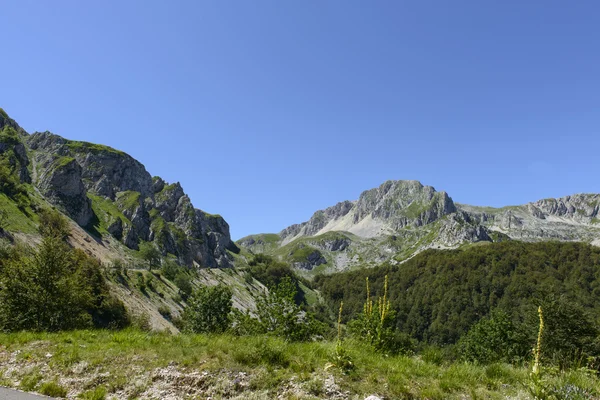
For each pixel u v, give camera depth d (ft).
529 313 96.68
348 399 26.63
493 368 32.48
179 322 298.97
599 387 26.30
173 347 40.81
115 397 29.68
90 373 34.83
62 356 39.40
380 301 44.29
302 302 59.52
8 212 323.37
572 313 83.97
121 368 35.09
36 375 35.12
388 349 41.06
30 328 78.48
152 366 34.78
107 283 264.93
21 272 83.51
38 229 336.08
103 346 43.50
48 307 83.30
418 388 28.07
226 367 32.81
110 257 431.84
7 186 388.98
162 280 412.36
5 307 79.05
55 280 85.92
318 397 26.96
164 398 28.99
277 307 57.93
